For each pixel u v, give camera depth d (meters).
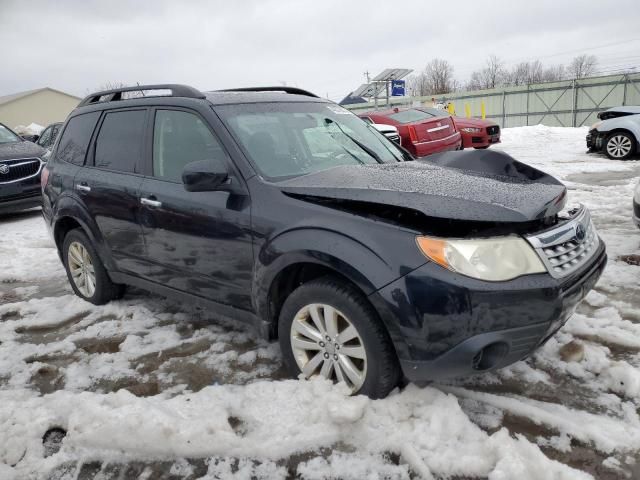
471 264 2.37
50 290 5.16
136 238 3.78
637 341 3.21
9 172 8.55
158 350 3.56
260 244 2.94
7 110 52.56
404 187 2.70
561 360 3.08
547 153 13.93
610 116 12.65
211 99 3.52
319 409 2.61
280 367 3.25
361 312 2.58
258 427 2.59
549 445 2.41
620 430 2.45
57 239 4.72
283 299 3.07
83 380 3.23
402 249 2.46
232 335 3.73
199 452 2.46
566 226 2.72
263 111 3.57
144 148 3.78
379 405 2.61
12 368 3.46
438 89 71.94
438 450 2.36
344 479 2.28
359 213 2.65
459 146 12.21
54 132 14.13
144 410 2.66
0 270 5.84
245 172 3.08
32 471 2.43
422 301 2.38
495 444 2.32
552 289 2.44
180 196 3.37
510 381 2.92
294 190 2.88
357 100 37.12
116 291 4.47
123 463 2.46
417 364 2.46
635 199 4.95
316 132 3.65
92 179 4.11
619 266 4.56
